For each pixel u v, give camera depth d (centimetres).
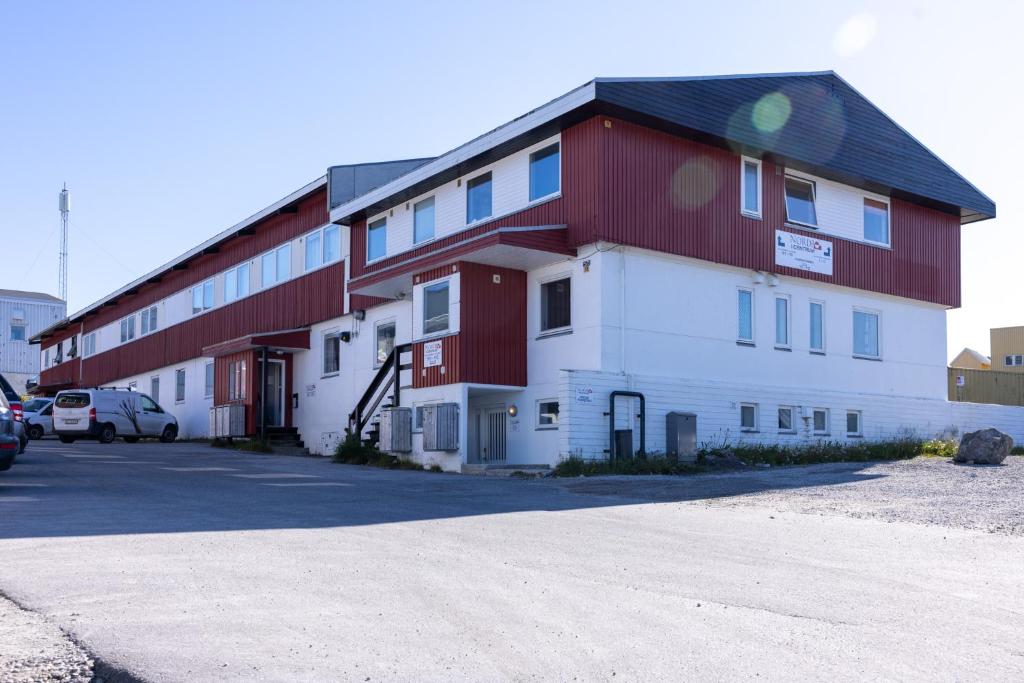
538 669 522
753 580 759
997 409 2858
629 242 2028
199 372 3881
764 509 1214
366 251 2781
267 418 3100
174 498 1326
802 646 571
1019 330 5422
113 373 4844
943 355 2791
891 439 2480
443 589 710
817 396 2408
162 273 4159
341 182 2873
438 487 1548
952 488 1403
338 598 677
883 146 2561
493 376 2122
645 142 2083
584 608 658
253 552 856
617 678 509
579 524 1068
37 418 3669
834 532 1017
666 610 655
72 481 1569
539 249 2003
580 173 2041
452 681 501
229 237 3559
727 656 549
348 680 499
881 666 533
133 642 561
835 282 2467
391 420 2227
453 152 2323
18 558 817
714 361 2203
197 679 496
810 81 2395
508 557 845
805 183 2439
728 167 2252
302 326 3106
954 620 635
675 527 1052
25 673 506
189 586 711
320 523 1062
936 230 2773
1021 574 791
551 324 2144
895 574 789
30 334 7238
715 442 2169
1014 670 527
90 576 743
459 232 2388
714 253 2192
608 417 1983
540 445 2114
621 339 2030
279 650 548
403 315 2606
